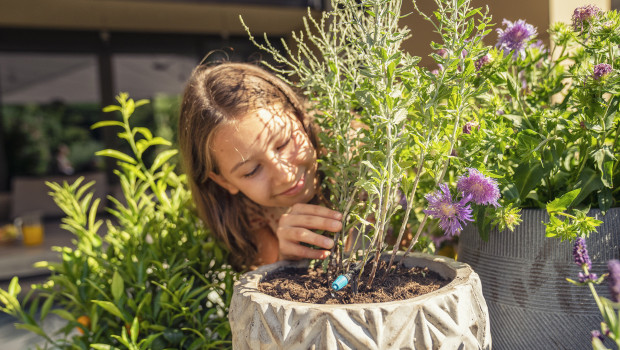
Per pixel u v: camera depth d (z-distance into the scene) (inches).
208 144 26.5
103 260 33.3
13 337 81.5
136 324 25.9
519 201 20.5
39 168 241.6
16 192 184.9
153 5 172.9
